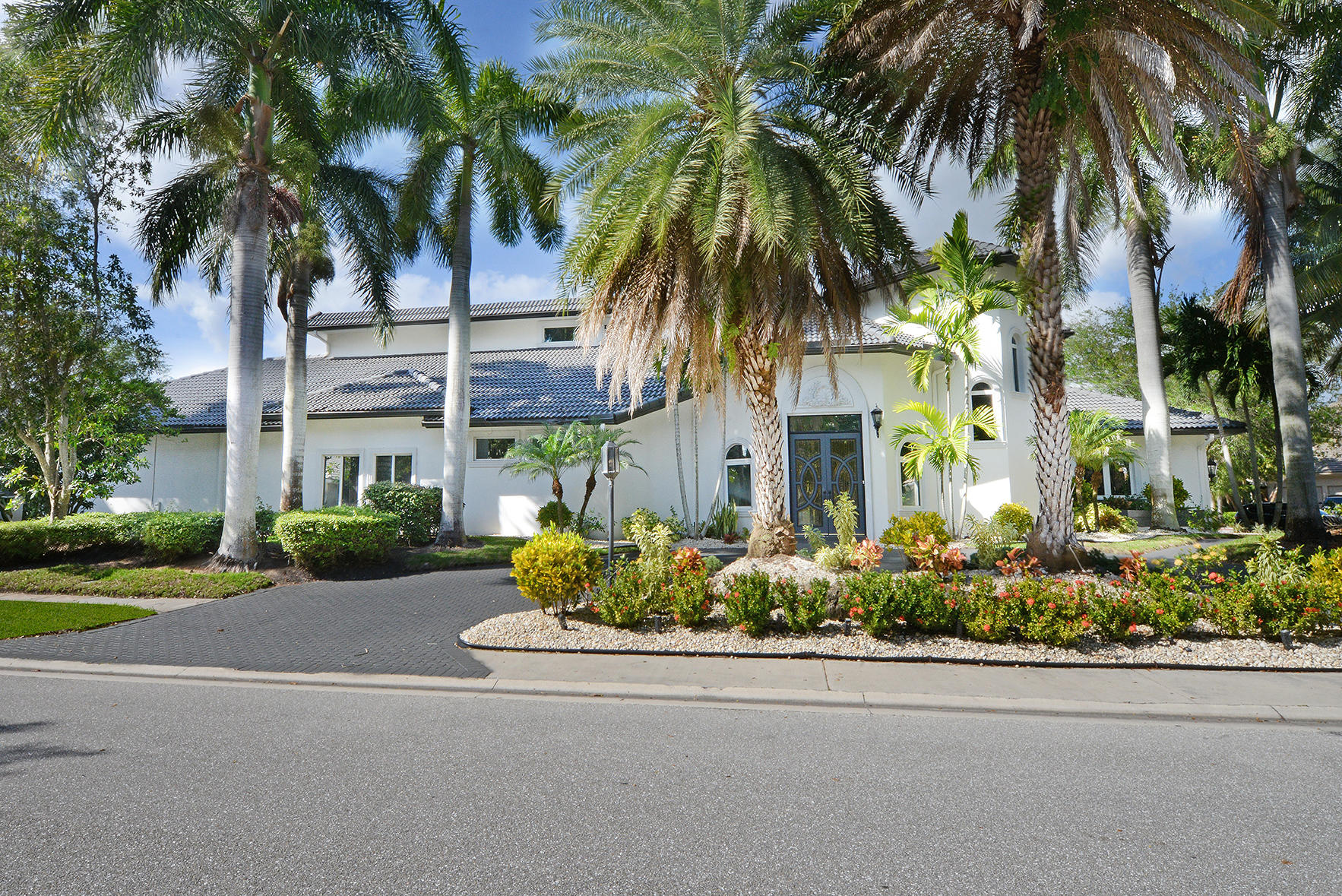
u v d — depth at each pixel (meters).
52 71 12.84
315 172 16.19
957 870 3.34
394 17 14.87
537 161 18.23
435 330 28.53
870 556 10.54
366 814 3.95
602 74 11.62
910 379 19.72
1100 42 10.43
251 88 14.19
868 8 11.71
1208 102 10.86
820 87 12.03
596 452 17.39
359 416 20.19
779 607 8.69
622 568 9.49
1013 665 7.27
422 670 7.26
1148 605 7.90
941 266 17.81
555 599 8.76
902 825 3.84
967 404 19.48
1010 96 12.45
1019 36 11.41
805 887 3.19
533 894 3.12
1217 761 4.83
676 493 20.03
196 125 15.27
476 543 17.48
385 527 14.34
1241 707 5.96
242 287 13.86
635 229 10.82
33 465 19.52
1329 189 21.02
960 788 4.35
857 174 10.93
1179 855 3.49
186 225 16.44
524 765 4.75
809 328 12.95
